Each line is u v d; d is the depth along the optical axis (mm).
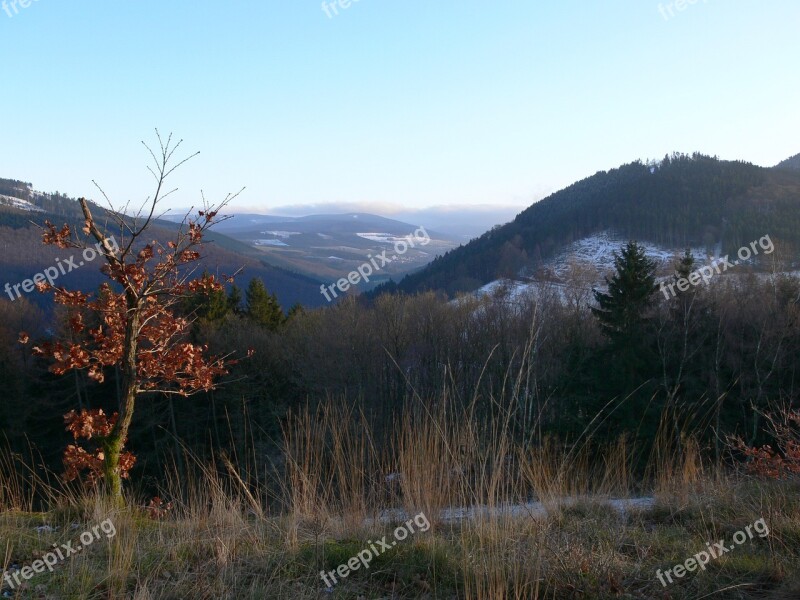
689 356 17438
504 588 3924
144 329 5914
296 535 4766
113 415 5711
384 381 19688
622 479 6934
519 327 18422
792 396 15406
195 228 5488
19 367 19578
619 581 4141
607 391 18172
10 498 5840
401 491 5488
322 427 5723
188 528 5035
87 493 5816
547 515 5277
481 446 5129
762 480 6875
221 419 19969
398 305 23031
